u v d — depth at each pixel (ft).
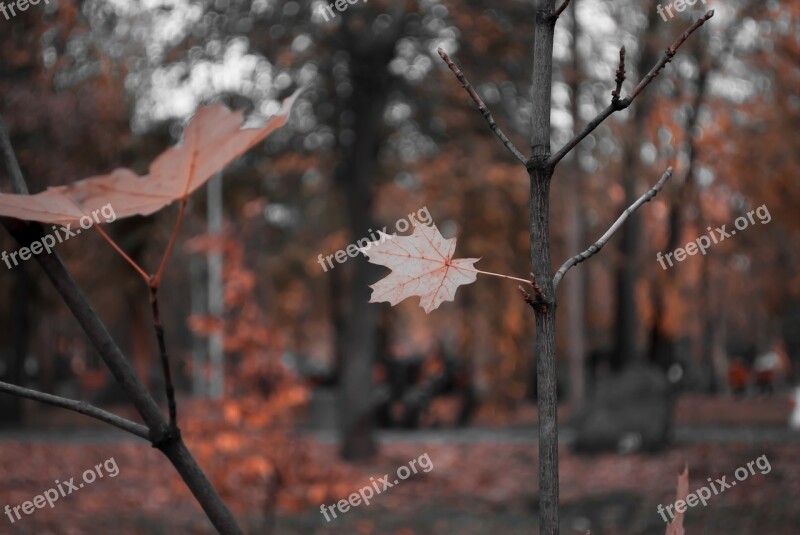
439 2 47.55
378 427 72.59
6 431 67.41
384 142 59.57
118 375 4.46
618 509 33.58
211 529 29.17
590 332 85.56
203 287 97.40
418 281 3.66
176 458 4.45
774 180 47.98
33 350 113.29
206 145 3.84
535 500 38.17
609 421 50.08
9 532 24.90
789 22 44.57
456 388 74.49
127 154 40.09
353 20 48.78
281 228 64.54
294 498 23.07
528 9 48.39
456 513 36.24
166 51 42.39
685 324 84.07
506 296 62.49
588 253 3.92
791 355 102.83
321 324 102.89
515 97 50.49
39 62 30.58
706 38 45.44
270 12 47.06
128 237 42.01
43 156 34.55
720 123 47.09
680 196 47.26
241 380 23.08
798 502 29.07
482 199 56.65
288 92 47.80
